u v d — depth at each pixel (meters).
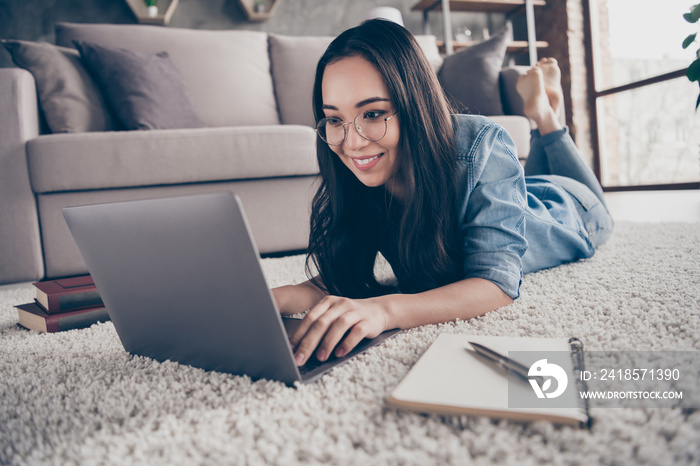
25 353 0.89
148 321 0.74
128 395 0.61
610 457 0.43
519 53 5.37
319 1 4.74
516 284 0.89
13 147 1.77
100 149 1.81
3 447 0.52
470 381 0.53
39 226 1.81
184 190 1.93
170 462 0.47
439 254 0.93
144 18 4.18
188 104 2.41
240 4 4.48
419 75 0.87
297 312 0.97
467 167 0.92
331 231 1.07
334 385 0.60
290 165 2.01
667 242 1.56
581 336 0.73
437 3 4.90
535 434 0.47
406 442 0.47
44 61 2.08
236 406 0.56
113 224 0.67
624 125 5.08
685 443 0.44
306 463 0.45
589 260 1.37
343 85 0.81
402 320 0.77
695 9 1.50
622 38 4.98
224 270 0.57
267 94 2.89
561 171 1.68
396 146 0.87
